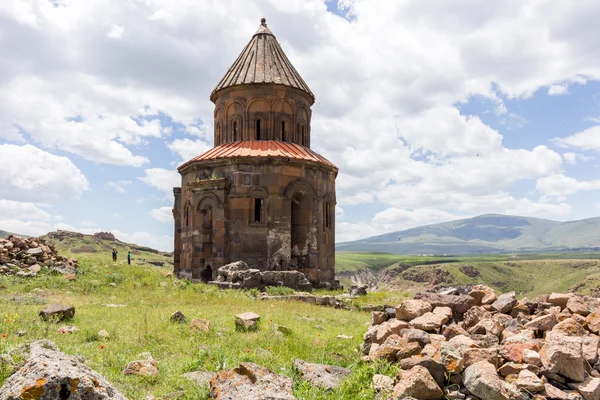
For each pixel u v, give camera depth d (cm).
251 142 2936
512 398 587
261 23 3347
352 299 2100
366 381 653
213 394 574
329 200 2978
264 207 2741
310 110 3278
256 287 2203
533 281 14550
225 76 3192
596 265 14125
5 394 447
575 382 617
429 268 15000
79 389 450
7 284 1877
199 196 2777
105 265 2627
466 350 663
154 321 1161
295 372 700
